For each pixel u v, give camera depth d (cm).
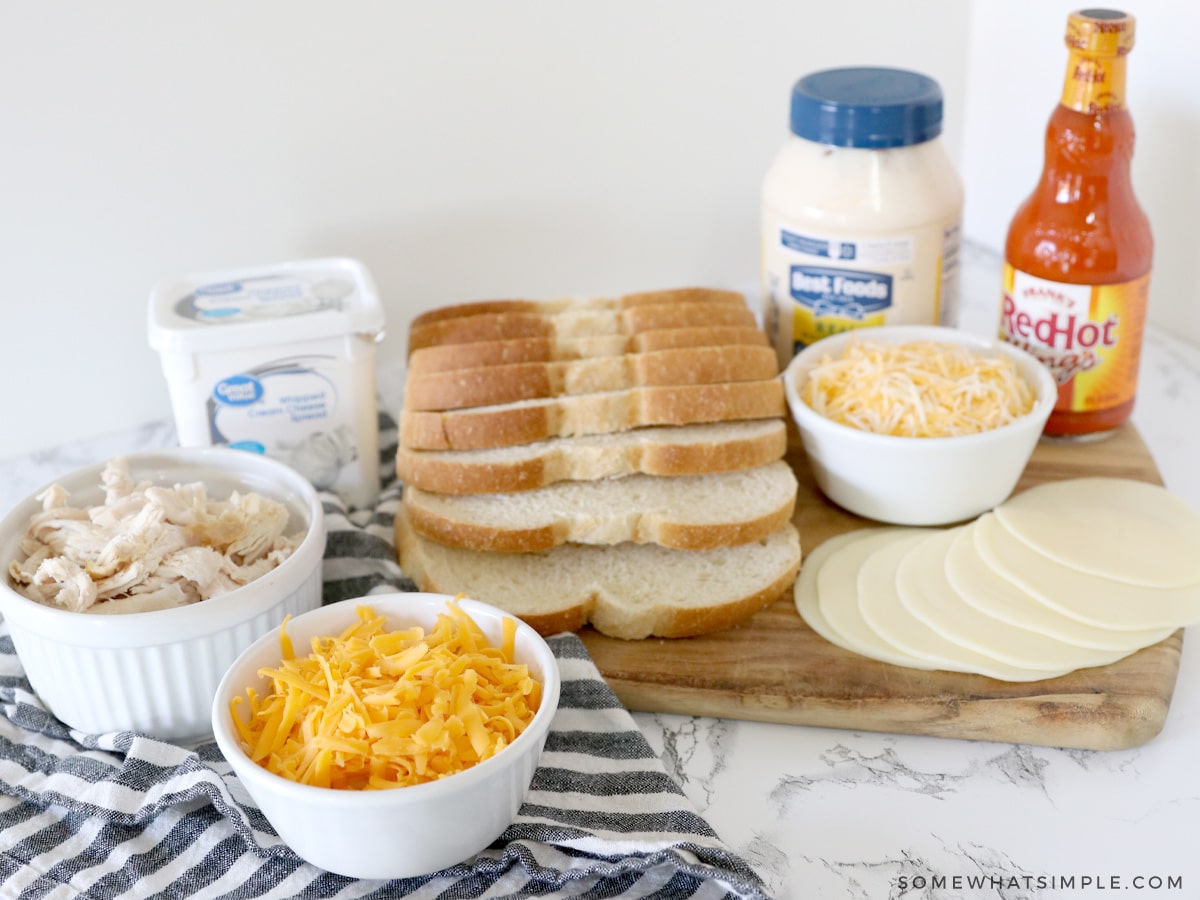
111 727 52
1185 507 62
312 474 63
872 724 53
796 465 69
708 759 52
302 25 67
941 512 61
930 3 81
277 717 47
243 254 72
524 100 74
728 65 77
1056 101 78
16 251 66
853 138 64
